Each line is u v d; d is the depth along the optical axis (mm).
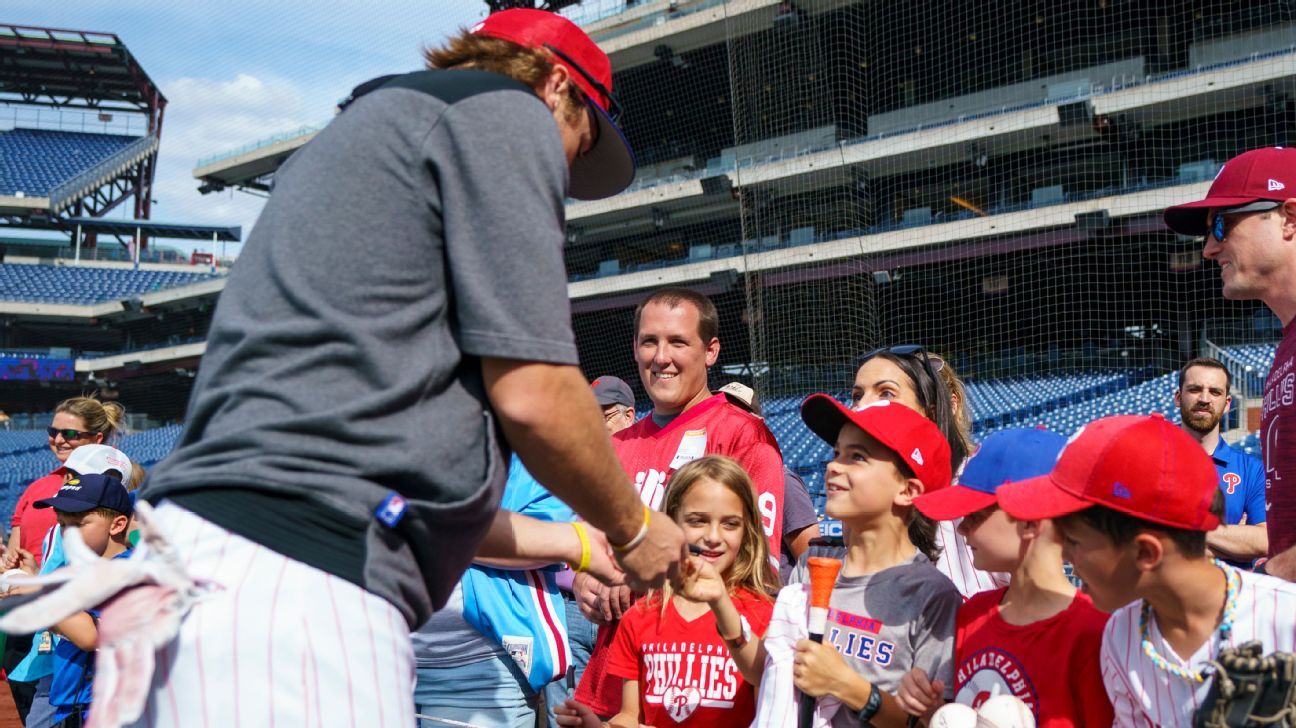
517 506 2977
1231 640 1711
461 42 1678
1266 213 2510
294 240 1391
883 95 23750
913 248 21203
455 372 1434
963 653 2211
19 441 31125
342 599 1308
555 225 1441
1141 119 19656
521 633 2879
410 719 1396
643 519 1614
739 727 2707
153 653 1240
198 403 1400
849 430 2504
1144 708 1836
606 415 5363
